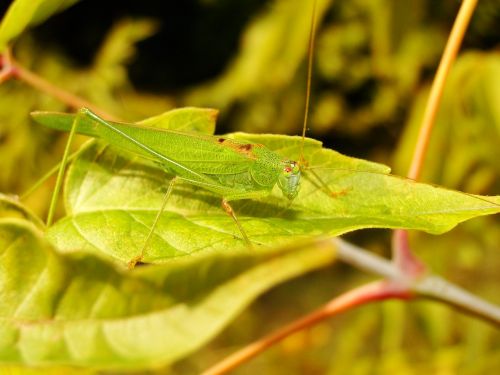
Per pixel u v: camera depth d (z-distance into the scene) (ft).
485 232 0.49
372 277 0.69
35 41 0.57
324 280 0.76
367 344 0.57
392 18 0.51
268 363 0.56
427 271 0.23
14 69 0.27
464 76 0.38
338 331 0.63
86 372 0.18
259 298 0.74
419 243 0.46
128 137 0.25
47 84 0.26
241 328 0.68
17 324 0.16
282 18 0.49
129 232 0.21
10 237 0.16
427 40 0.56
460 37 0.24
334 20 0.61
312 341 0.53
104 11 0.62
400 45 0.55
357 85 0.63
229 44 0.67
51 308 0.16
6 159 0.54
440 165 0.41
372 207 0.21
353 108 0.65
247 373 0.57
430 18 0.56
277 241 0.20
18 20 0.22
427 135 0.24
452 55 0.24
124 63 0.62
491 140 0.39
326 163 0.22
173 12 0.66
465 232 0.48
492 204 0.20
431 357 0.43
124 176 0.23
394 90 0.61
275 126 0.62
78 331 0.16
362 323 0.46
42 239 0.16
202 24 0.66
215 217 0.22
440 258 0.47
